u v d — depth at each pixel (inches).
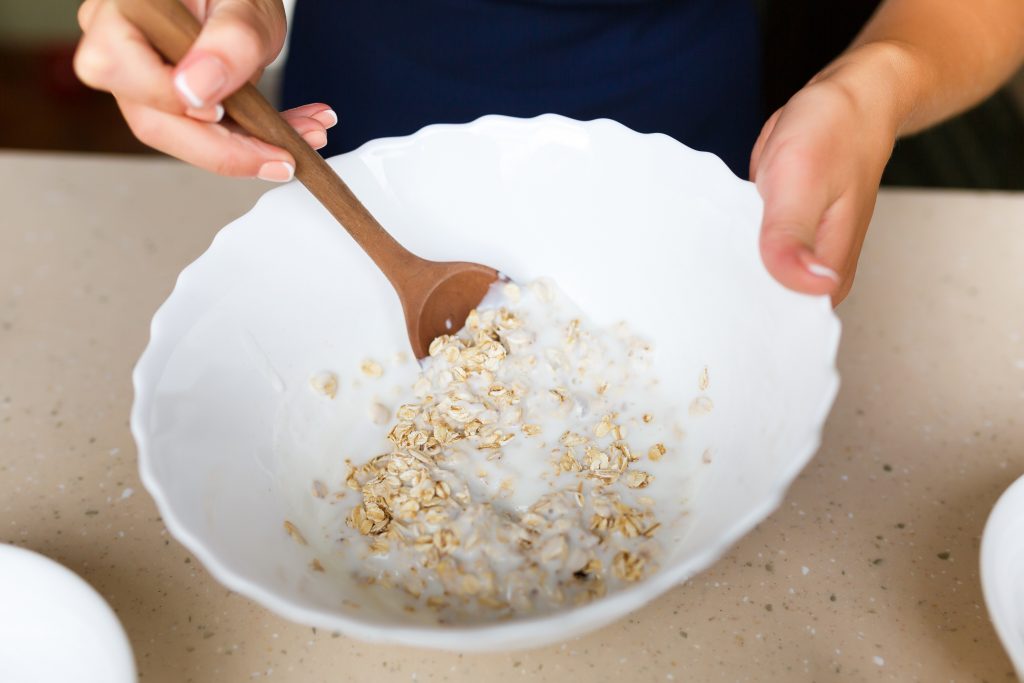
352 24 23.1
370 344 17.8
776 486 12.8
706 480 15.7
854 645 15.4
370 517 15.5
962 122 37.9
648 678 15.2
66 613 14.3
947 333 19.8
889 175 36.8
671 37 22.6
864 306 20.3
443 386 17.1
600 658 15.4
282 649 15.5
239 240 16.4
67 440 18.2
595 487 15.9
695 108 23.4
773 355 15.2
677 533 15.3
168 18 14.6
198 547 13.2
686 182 16.8
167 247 21.8
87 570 16.4
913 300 20.5
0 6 49.7
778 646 15.4
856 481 17.4
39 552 16.6
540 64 22.7
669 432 16.7
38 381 19.1
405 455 16.2
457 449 16.3
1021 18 20.0
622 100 23.0
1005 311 20.2
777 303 15.2
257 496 15.4
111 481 17.6
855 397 18.7
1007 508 14.7
